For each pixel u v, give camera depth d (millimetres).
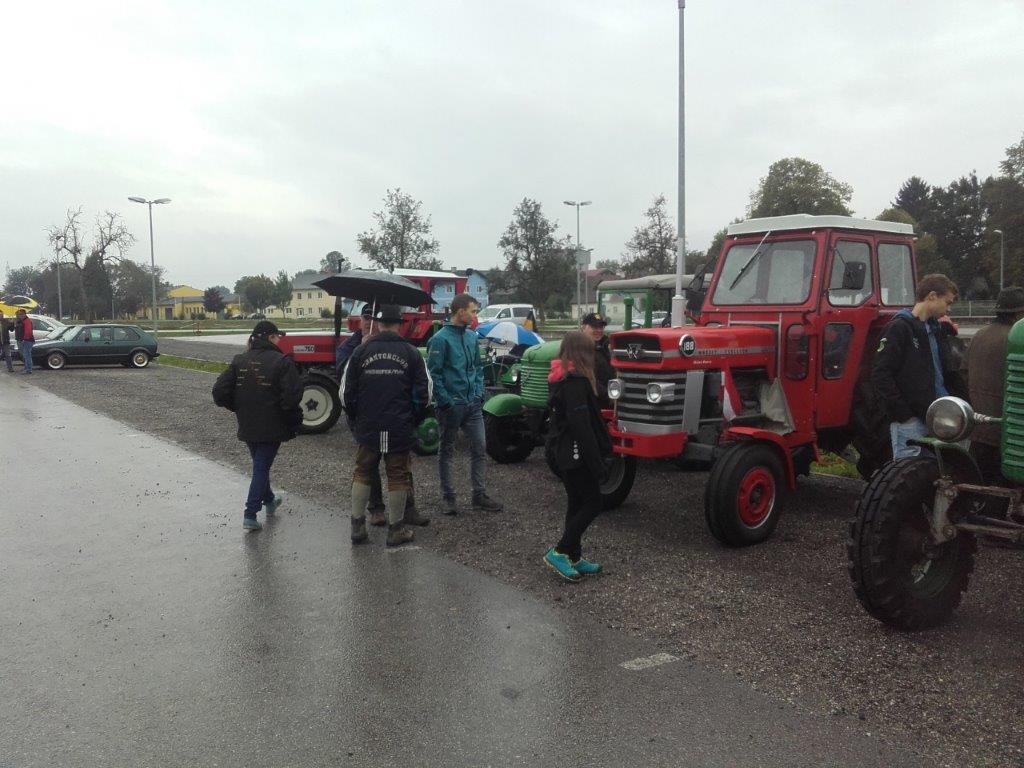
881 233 6520
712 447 5707
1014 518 4207
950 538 4137
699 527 6180
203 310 131250
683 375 5715
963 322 40250
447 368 6418
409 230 43031
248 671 3842
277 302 114375
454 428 6492
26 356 21016
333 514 6715
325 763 3064
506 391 9578
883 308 6551
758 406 6145
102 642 4191
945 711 3385
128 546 5859
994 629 4238
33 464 8836
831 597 4691
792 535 5906
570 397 4832
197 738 3252
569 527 4941
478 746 3168
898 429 5242
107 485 7816
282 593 4875
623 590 4836
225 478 8125
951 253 81188
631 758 3064
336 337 10742
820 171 57906
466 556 5531
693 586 4883
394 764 3053
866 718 3336
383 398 5641
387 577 5133
